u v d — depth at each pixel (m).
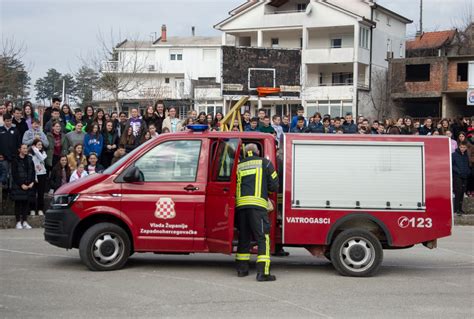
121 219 9.29
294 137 9.40
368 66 53.81
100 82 55.44
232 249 9.05
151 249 9.34
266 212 9.01
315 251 9.55
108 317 6.84
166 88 70.31
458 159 17.17
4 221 14.67
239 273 9.26
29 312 7.01
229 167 9.27
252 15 54.84
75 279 8.79
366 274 9.37
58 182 14.78
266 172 9.05
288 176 9.35
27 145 14.32
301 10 55.16
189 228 9.30
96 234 9.26
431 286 8.83
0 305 7.31
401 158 9.40
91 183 9.38
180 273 9.43
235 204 9.06
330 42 53.84
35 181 14.48
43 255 10.80
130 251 9.55
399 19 60.12
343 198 9.35
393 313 7.21
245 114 16.64
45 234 9.55
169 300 7.64
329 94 52.38
